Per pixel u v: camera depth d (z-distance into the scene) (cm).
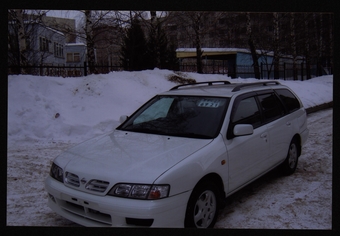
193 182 357
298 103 638
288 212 448
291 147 591
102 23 1516
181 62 2612
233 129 428
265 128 500
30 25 1736
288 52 2827
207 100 476
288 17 2286
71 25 1689
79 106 1025
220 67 2702
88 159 379
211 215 387
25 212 454
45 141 838
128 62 1748
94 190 346
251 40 1995
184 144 399
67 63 3138
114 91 1111
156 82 1277
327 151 755
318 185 545
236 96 477
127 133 461
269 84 598
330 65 2870
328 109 1466
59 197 368
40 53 1925
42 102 977
